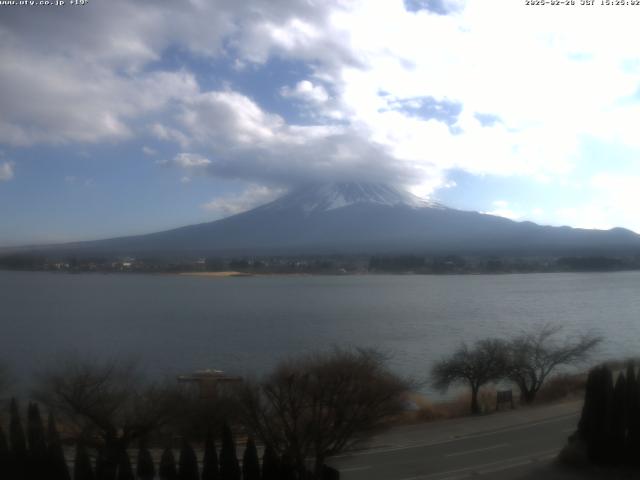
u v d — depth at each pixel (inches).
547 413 1456.7
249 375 1566.2
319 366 1137.4
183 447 886.4
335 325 4035.4
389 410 1097.4
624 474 1029.8
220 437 1153.4
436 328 3796.8
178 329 3873.0
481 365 1641.2
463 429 1309.1
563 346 2400.3
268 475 904.3
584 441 1078.4
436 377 1743.4
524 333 3147.1
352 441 1103.6
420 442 1210.6
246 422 1029.2
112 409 1107.9
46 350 2952.8
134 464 1007.0
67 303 5861.2
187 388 1380.4
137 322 4301.2
